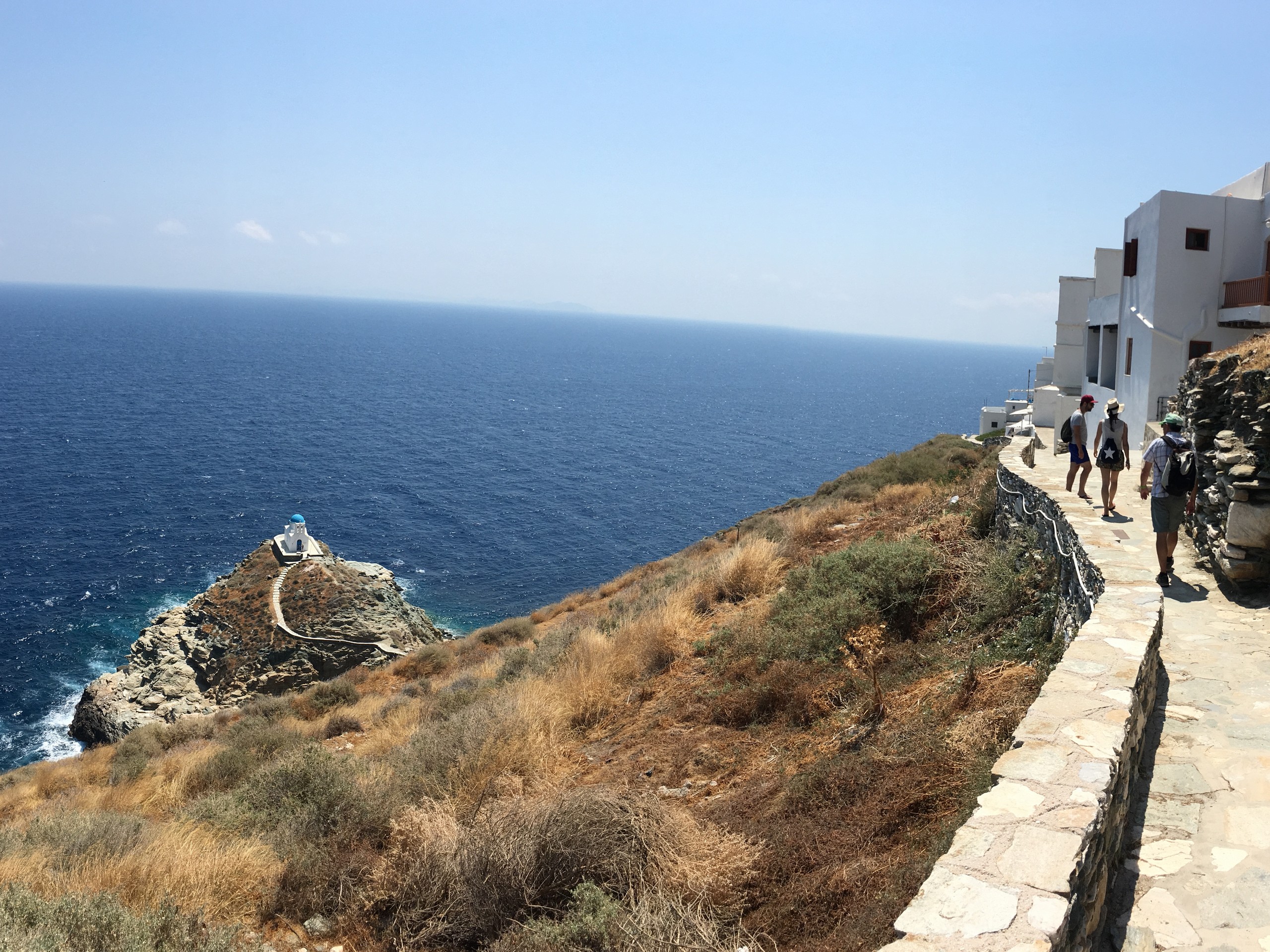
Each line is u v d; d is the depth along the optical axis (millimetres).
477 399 188875
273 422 135625
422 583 64250
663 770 9602
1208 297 21109
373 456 113312
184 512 78750
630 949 5504
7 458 96812
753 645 11938
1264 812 4984
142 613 54125
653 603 17234
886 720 8539
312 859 8203
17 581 58500
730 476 113875
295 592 44938
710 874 6441
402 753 11773
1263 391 8742
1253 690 6508
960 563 11812
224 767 14156
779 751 9133
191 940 6461
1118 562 8805
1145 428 19578
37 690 43375
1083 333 36062
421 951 6707
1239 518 8477
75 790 15805
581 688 12852
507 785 9367
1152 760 5629
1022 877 3559
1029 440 21656
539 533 80000
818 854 6453
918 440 161500
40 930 5910
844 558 13156
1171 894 4352
